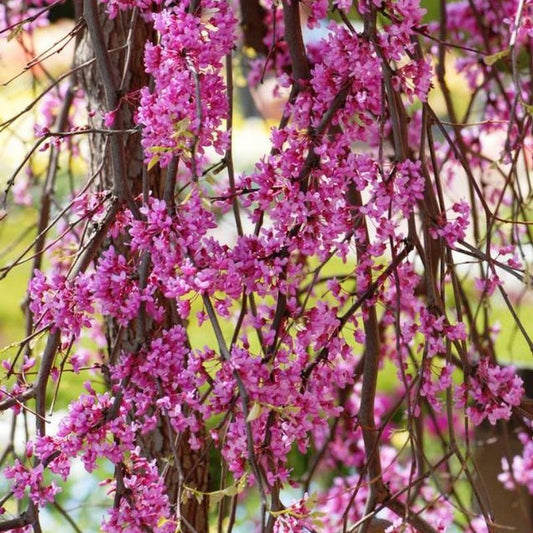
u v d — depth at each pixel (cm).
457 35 397
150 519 281
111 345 335
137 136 335
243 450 277
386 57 285
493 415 284
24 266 862
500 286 287
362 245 289
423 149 296
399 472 412
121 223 300
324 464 436
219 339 271
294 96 303
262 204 283
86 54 343
